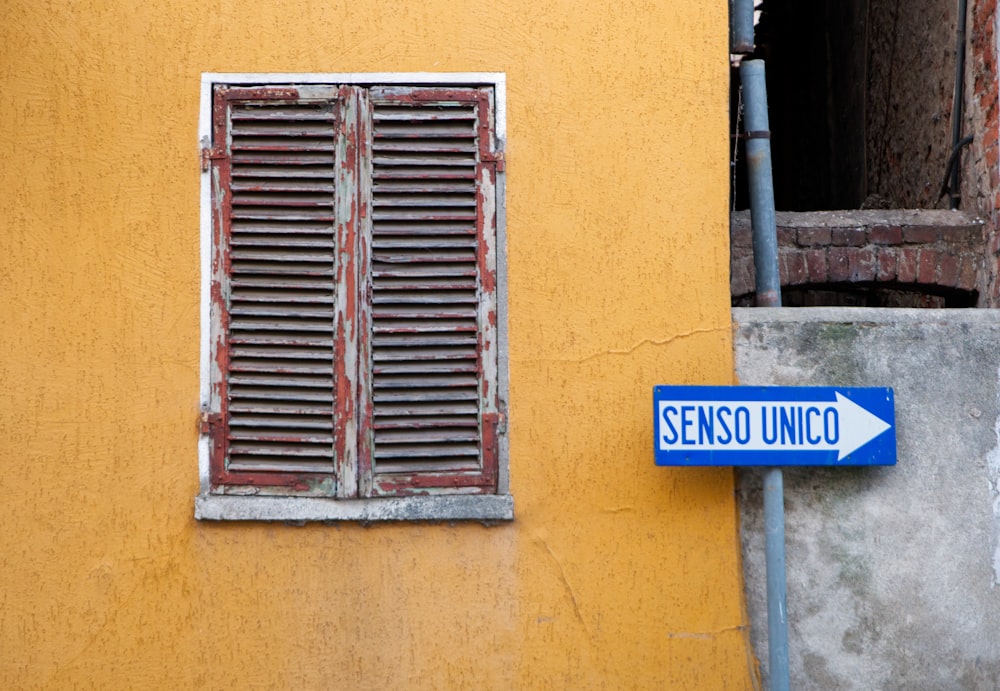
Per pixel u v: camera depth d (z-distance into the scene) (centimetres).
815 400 385
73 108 410
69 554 398
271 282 409
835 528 403
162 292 407
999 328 411
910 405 407
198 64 413
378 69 415
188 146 411
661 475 405
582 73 417
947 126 523
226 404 405
